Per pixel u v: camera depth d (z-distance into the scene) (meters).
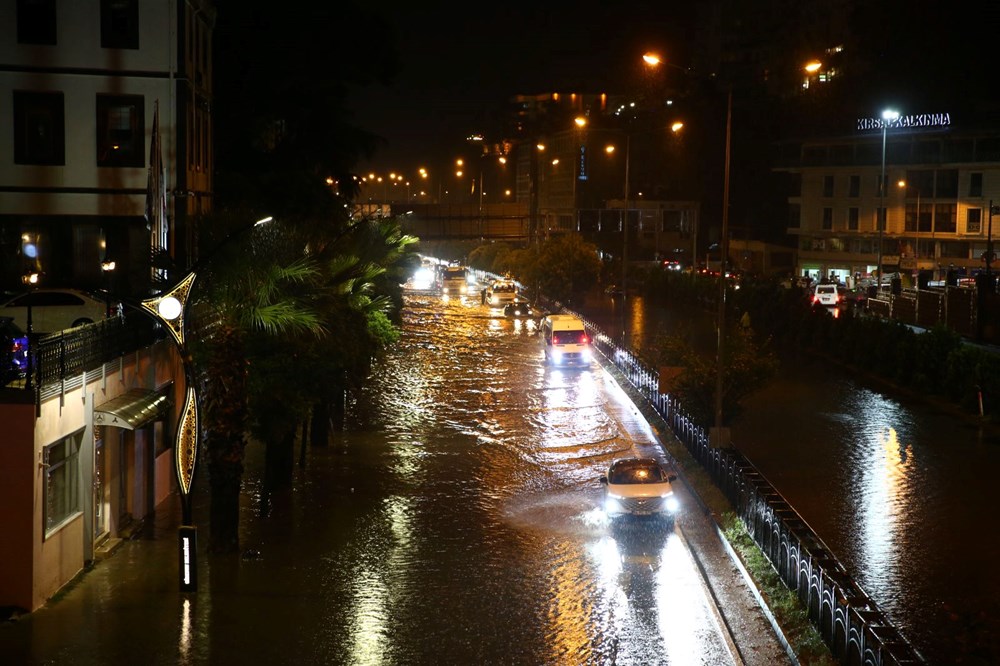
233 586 19.88
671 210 116.75
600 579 20.53
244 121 48.09
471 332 66.31
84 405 20.20
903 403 41.06
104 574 20.34
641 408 38.69
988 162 83.62
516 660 16.59
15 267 34.72
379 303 32.44
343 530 23.83
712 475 27.41
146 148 35.19
